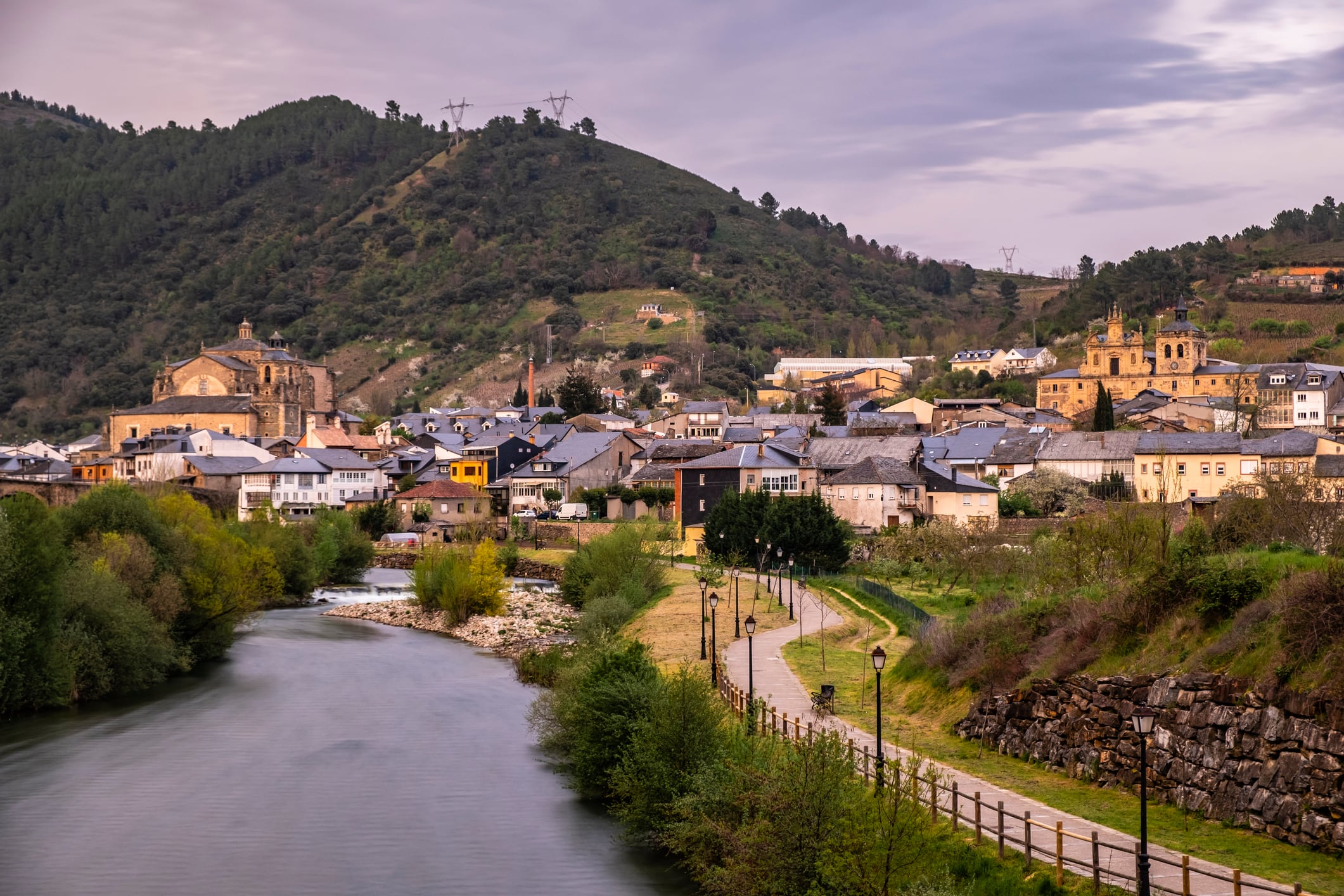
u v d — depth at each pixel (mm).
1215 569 44531
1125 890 32531
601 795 56594
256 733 70000
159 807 56281
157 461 181250
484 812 54844
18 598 74625
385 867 48344
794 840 37656
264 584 115312
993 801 41969
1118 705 44406
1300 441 139250
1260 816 37031
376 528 170625
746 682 64375
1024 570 88812
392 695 80250
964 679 56156
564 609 114188
